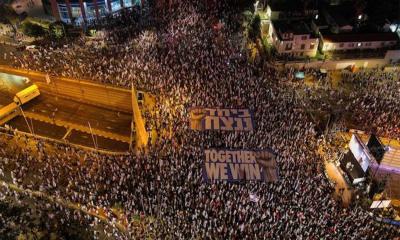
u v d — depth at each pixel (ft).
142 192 150.20
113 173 159.02
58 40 239.30
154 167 160.97
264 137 178.91
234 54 227.61
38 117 204.64
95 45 233.76
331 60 228.43
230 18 261.65
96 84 207.72
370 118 195.11
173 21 255.70
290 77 218.59
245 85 205.46
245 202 149.69
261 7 261.24
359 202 162.09
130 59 220.02
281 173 164.86
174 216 142.92
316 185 160.15
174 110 188.96
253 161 169.48
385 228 149.59
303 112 196.13
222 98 196.13
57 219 142.61
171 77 205.57
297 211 147.13
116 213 145.07
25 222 140.97
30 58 223.71
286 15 245.24
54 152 173.17
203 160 168.45
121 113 212.23
